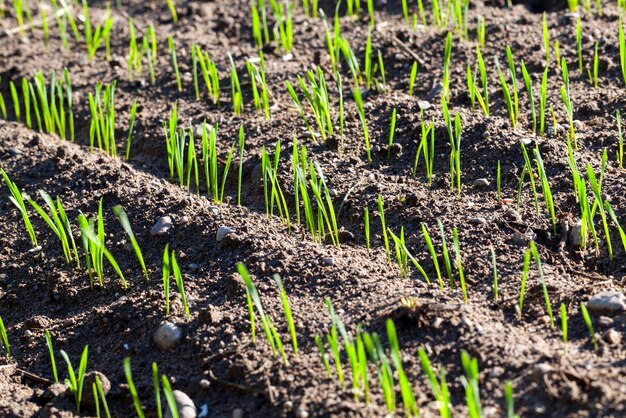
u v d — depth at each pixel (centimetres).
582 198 171
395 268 174
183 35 226
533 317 164
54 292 179
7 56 226
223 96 208
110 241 183
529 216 177
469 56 209
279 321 167
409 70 209
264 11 219
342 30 222
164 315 171
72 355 172
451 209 180
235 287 172
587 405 153
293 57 216
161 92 212
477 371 158
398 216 181
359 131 195
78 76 218
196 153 197
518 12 222
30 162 198
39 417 163
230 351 165
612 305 163
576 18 214
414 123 193
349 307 168
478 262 172
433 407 156
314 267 174
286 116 201
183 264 178
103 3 244
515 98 190
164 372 166
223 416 161
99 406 164
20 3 231
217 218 183
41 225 187
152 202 187
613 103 193
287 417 158
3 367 171
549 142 185
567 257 172
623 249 172
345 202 184
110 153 202
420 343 162
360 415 156
